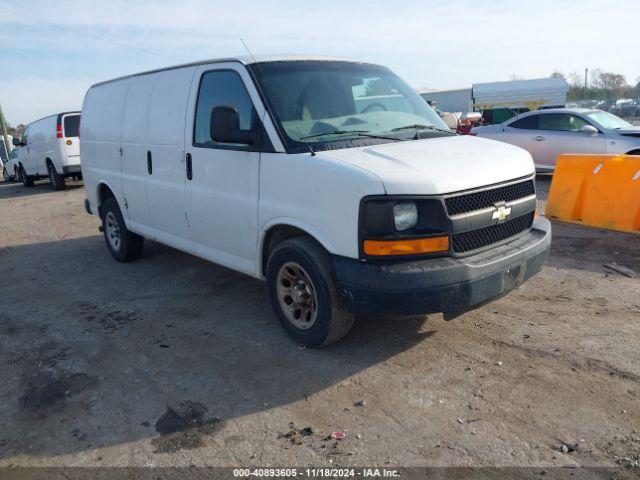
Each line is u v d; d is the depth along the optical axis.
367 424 3.23
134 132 5.77
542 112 11.91
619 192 7.18
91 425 3.37
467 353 4.00
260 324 4.73
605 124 11.30
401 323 4.53
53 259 7.52
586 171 7.54
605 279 5.45
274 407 3.46
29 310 5.48
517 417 3.22
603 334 4.22
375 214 3.34
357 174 3.41
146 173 5.63
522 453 2.91
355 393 3.56
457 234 3.49
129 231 6.58
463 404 3.38
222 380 3.82
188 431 3.26
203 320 4.89
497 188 3.74
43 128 15.48
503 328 4.39
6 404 3.67
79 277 6.50
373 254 3.40
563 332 4.29
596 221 7.43
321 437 3.13
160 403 3.57
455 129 5.32
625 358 3.82
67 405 3.61
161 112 5.26
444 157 3.74
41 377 4.01
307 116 4.14
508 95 31.12
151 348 4.39
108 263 7.04
